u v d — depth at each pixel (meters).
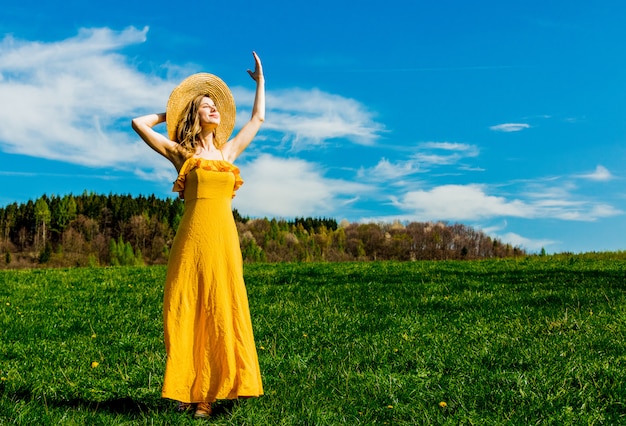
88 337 9.30
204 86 5.57
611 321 8.94
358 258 111.81
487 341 7.99
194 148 5.41
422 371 6.72
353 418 5.29
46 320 10.52
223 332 4.98
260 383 5.20
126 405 5.65
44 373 6.86
